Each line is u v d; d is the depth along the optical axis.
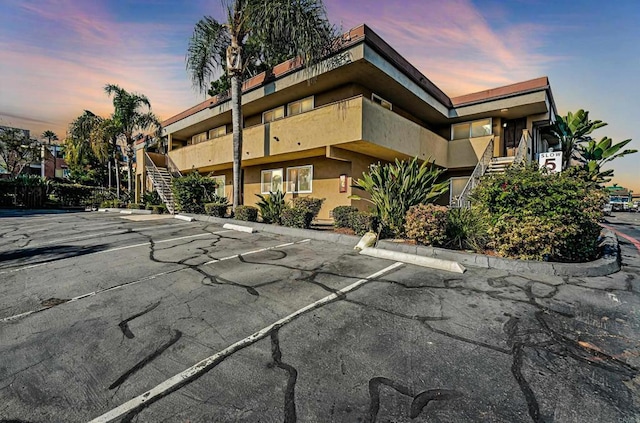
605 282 4.60
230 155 14.54
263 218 10.44
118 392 2.21
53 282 4.61
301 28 9.35
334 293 4.13
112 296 4.05
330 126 10.60
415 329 3.12
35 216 14.32
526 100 13.09
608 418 1.92
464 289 4.27
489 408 2.01
